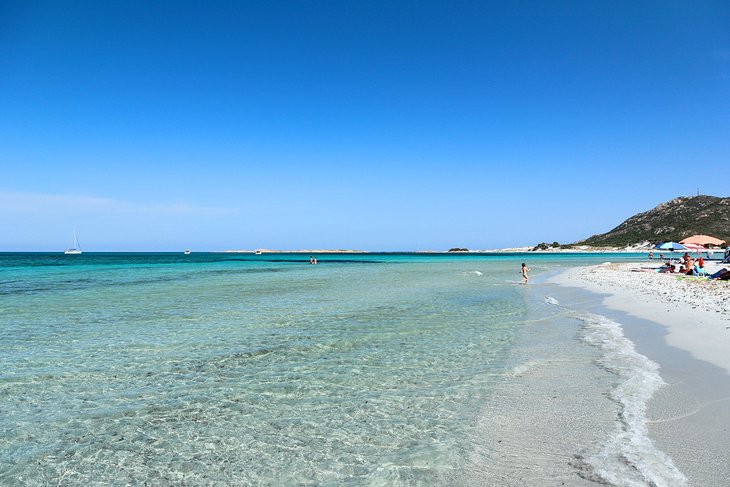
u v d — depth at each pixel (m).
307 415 8.16
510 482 5.61
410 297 26.25
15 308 21.58
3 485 5.91
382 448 6.76
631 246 189.88
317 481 5.90
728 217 169.12
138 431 7.57
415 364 11.39
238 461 6.49
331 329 16.06
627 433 6.77
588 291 28.39
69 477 6.12
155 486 5.86
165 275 49.28
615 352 11.94
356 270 62.31
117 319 18.28
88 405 8.77
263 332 15.55
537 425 7.29
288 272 56.66
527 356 11.91
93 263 89.12
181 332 15.60
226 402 8.89
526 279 37.56
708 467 5.66
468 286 33.88
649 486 5.30
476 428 7.31
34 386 9.92
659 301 21.11
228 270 61.78
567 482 5.52
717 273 29.89
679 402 7.92
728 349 11.32
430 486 5.63
